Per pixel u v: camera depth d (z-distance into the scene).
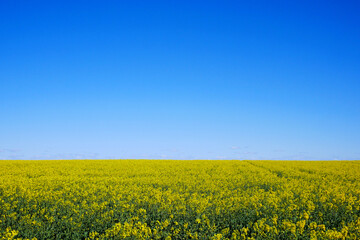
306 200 15.04
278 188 20.30
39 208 13.55
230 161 44.69
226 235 10.40
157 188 20.00
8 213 12.55
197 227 10.92
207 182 22.22
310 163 42.28
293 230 9.55
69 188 18.30
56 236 10.29
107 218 11.83
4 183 20.11
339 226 11.04
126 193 16.77
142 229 9.98
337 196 15.48
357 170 33.00
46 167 33.41
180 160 46.78
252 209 13.16
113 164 37.53
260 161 46.12
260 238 9.49
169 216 12.16
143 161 43.12
